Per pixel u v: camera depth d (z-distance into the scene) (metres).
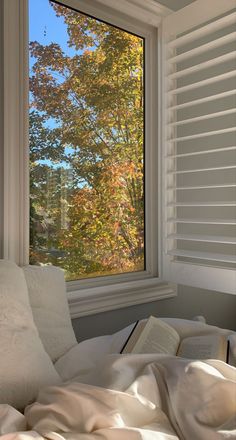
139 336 1.36
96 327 1.92
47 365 1.11
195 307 2.45
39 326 1.34
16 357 1.03
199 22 2.02
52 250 1.80
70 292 1.81
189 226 2.36
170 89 2.19
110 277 2.06
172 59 2.14
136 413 0.88
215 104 2.47
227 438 0.77
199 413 0.87
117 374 0.98
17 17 1.58
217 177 2.50
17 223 1.59
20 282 1.23
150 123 2.26
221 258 1.92
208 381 0.92
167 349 1.32
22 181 1.60
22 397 1.02
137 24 2.16
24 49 1.61
